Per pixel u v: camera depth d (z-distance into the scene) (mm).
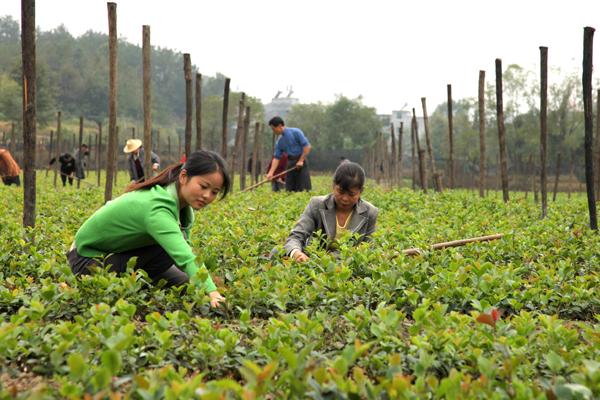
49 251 6496
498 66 13805
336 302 5066
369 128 74750
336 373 3188
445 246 7234
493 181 46719
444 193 15945
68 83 108625
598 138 16047
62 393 2990
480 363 3434
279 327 3971
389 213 10969
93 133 91188
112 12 10703
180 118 135875
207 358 3830
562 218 10750
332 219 7094
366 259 6105
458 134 67188
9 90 85250
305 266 6023
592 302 5512
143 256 5551
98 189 17141
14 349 3756
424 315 4238
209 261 5496
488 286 5348
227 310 4879
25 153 7477
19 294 4883
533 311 5082
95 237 5438
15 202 12883
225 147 16453
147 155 12156
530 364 3746
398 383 2984
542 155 11664
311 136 78062
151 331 3963
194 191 5086
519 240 7703
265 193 14977
